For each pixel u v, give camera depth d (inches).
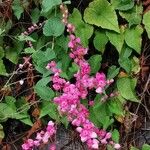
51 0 25.1
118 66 26.5
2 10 27.1
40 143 25.9
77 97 23.8
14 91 27.5
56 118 25.7
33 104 27.1
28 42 26.8
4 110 27.1
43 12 25.8
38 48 26.7
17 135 28.3
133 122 26.5
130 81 26.0
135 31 25.6
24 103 27.3
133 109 26.3
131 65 25.9
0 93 27.5
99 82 24.2
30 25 27.3
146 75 26.2
